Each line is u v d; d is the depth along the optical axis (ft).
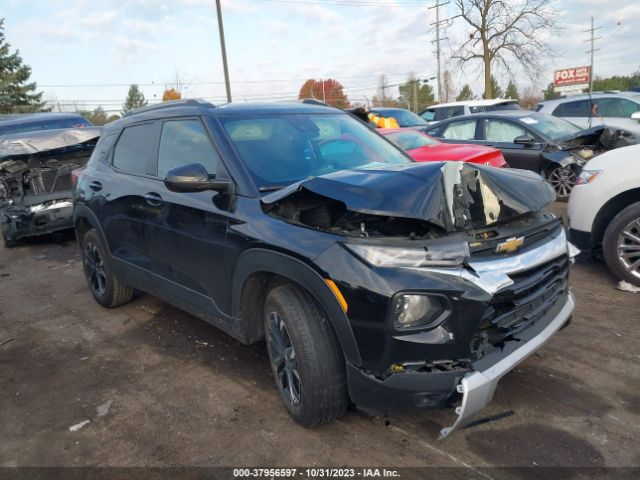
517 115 30.27
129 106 183.32
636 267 15.16
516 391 10.27
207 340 13.56
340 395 8.80
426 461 8.47
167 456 9.00
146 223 12.64
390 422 9.53
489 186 8.91
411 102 186.91
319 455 8.76
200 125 11.64
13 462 9.11
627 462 8.21
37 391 11.57
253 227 9.47
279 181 10.41
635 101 36.40
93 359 12.91
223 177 10.57
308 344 8.60
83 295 17.97
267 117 12.04
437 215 7.86
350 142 12.38
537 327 8.96
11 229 24.86
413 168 8.81
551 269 8.99
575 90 94.38
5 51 133.08
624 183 15.12
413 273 7.58
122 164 14.30
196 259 11.10
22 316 16.35
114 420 10.18
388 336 7.59
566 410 9.61
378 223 8.50
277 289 9.21
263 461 8.70
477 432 9.11
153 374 11.93
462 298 7.46
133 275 13.97
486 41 99.66
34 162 24.98
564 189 27.45
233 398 10.69
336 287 7.95
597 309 14.06
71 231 27.96
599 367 11.05
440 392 7.61
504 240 8.30
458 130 32.32
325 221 8.84
